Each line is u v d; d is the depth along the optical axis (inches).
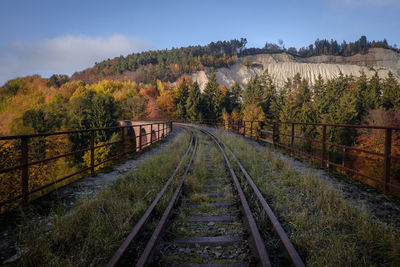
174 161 313.4
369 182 778.2
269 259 93.0
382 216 140.6
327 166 269.1
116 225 132.3
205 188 219.8
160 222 126.3
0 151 841.5
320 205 157.6
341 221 133.4
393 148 914.1
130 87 4357.8
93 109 2234.3
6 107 2625.5
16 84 3097.9
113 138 1649.9
